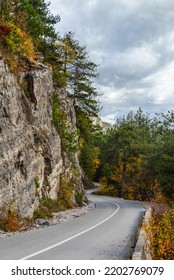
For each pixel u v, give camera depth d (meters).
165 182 35.44
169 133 56.31
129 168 56.28
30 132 20.02
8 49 20.27
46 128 23.12
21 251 9.45
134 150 56.72
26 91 21.27
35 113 21.52
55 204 22.89
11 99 17.62
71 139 29.42
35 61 23.70
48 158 22.36
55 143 24.42
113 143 58.97
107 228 15.49
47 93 24.31
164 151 39.88
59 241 11.41
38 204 19.31
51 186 22.91
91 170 75.00
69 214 21.77
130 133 56.97
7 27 20.20
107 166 61.25
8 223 14.43
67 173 28.91
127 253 9.59
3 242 10.94
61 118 29.09
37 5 32.03
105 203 36.66
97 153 74.50
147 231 11.20
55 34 32.34
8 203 15.37
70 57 39.41
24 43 22.52
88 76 42.47
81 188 33.78
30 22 25.00
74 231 14.22
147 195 50.44
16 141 17.41
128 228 15.69
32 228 15.43
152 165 43.00
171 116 54.75
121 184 57.78
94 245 10.81
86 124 44.84
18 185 16.69
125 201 42.50
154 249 11.58
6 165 15.83
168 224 14.02
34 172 19.53
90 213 24.09
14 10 23.92
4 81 17.22
